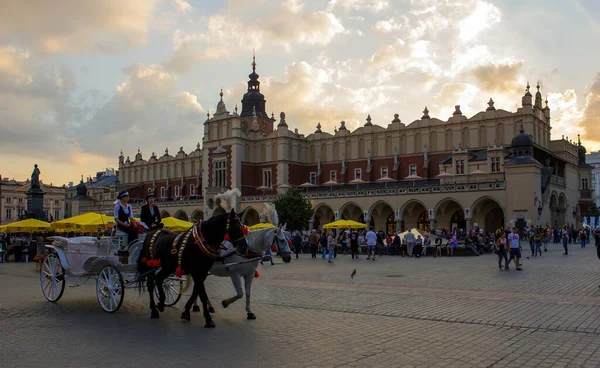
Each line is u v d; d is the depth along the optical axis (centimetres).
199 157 10238
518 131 7031
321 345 1102
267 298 1828
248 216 8512
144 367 935
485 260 3712
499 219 6500
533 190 5728
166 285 1709
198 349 1070
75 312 1540
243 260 1416
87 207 11356
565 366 937
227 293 2014
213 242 1352
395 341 1138
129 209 1656
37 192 5459
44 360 985
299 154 9031
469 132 7431
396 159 8050
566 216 7531
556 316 1419
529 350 1052
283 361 973
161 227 1634
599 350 1048
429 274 2666
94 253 1614
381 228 7394
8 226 3962
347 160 8644
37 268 3350
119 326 1320
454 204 6719
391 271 2888
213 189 8781
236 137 8769
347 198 7194
